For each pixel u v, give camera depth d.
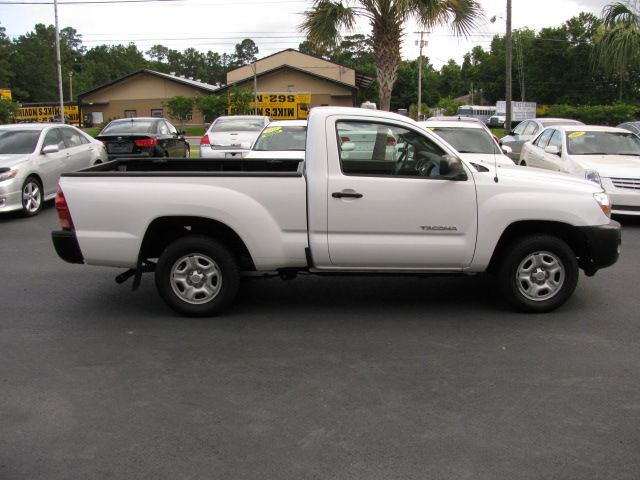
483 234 5.69
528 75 71.69
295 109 49.34
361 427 3.87
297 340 5.36
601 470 3.41
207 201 5.59
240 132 14.66
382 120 5.68
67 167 12.51
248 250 5.68
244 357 4.99
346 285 7.03
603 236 5.78
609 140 11.77
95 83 117.94
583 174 10.65
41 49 99.88
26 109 57.78
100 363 4.89
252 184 5.61
